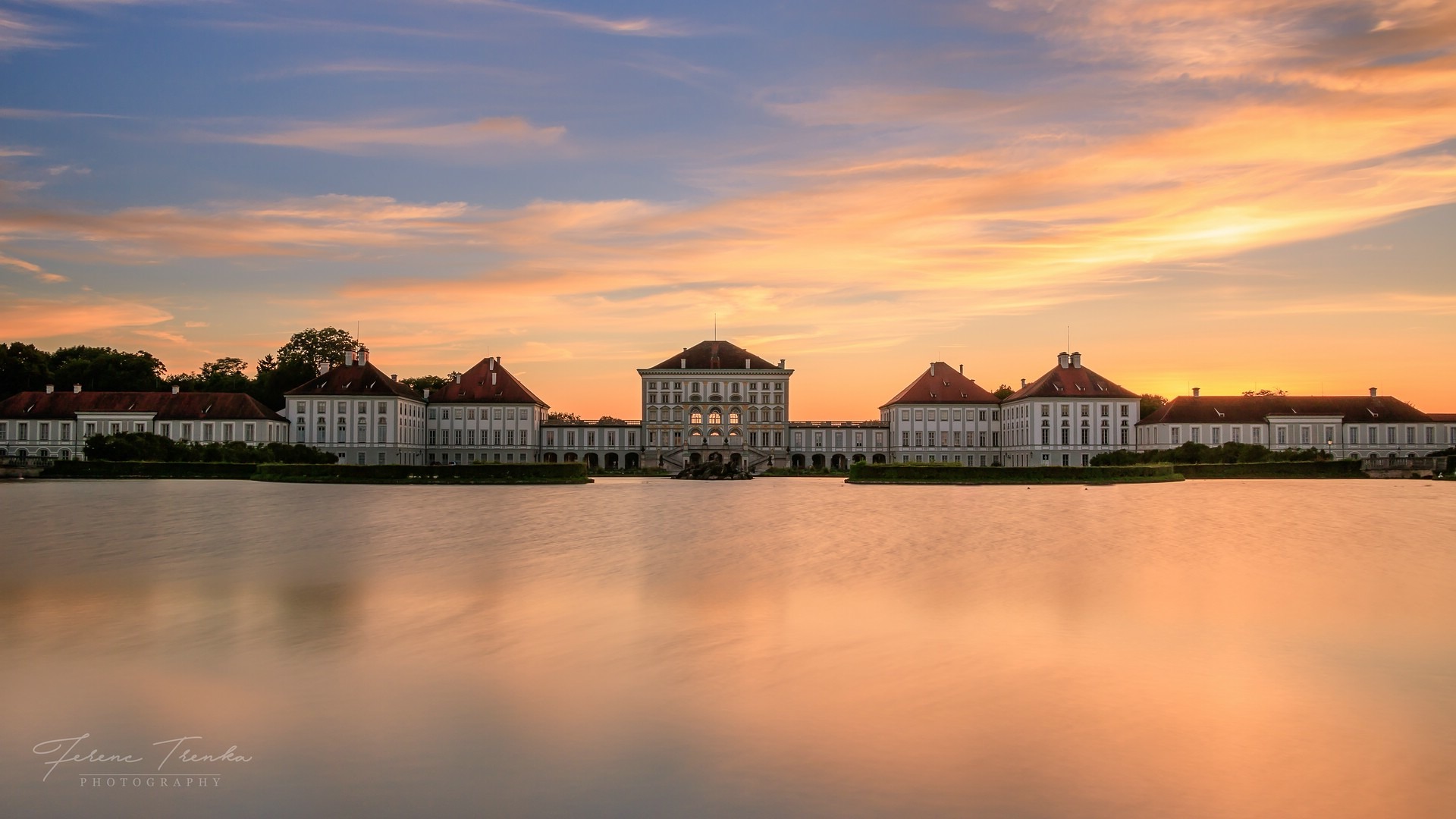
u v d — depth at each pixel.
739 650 23.62
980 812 14.96
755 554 42.44
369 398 174.12
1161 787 15.80
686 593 31.50
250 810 15.14
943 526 57.16
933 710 19.20
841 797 15.45
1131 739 17.72
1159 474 122.38
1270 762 16.73
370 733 18.00
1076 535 50.97
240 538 49.34
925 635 25.27
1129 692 20.30
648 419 192.75
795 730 18.12
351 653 23.33
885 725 18.39
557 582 33.78
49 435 166.62
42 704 19.62
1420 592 32.06
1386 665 22.48
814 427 196.62
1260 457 139.75
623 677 21.28
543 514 66.31
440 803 15.30
